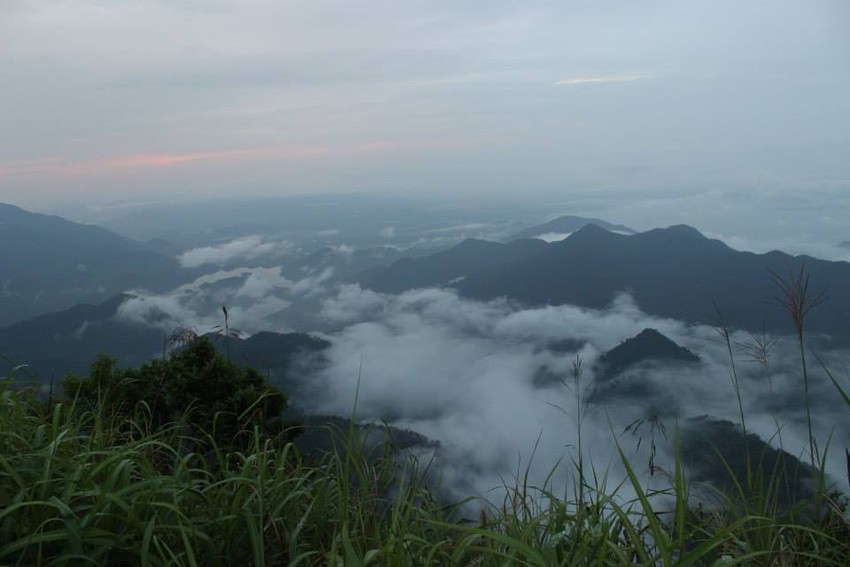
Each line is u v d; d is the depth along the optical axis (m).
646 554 2.23
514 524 2.47
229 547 2.53
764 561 2.37
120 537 2.29
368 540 2.60
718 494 2.43
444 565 2.29
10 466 2.40
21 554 2.12
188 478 2.80
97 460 2.91
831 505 2.46
